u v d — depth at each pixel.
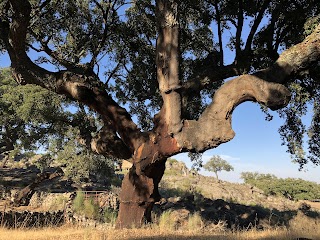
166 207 19.56
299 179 64.06
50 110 16.69
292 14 10.59
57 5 13.06
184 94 10.46
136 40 13.99
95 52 13.13
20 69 10.81
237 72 11.41
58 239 8.04
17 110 18.58
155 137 10.06
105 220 17.14
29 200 26.64
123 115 11.10
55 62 14.02
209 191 43.44
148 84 14.24
